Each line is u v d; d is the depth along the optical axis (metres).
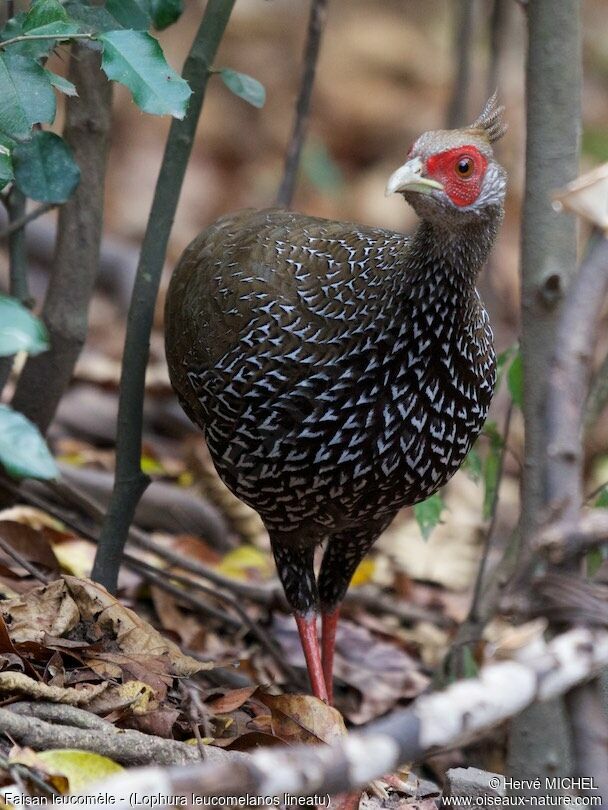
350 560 8.00
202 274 7.45
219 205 19.08
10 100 6.07
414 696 9.15
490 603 8.62
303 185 19.91
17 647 6.50
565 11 6.27
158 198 7.59
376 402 6.79
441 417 6.98
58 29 6.11
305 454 6.83
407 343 6.78
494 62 12.34
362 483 6.93
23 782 5.16
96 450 11.57
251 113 21.08
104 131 8.26
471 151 6.71
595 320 4.10
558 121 6.27
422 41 23.58
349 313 6.80
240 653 9.12
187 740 6.42
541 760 5.91
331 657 8.18
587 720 4.12
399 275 6.79
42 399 8.67
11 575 8.13
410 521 12.34
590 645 4.00
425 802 6.66
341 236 7.20
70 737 5.66
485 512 8.45
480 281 14.16
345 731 6.58
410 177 6.63
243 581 9.96
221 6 7.48
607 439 13.43
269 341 6.84
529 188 6.32
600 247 4.17
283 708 6.64
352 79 22.14
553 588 4.02
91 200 8.38
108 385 12.23
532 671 4.01
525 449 6.25
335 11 23.62
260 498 7.17
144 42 6.02
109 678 6.58
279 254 7.11
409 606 10.77
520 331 6.46
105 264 14.91
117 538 7.77
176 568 10.01
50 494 10.12
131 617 7.09
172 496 10.60
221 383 6.97
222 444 7.11
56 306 8.55
